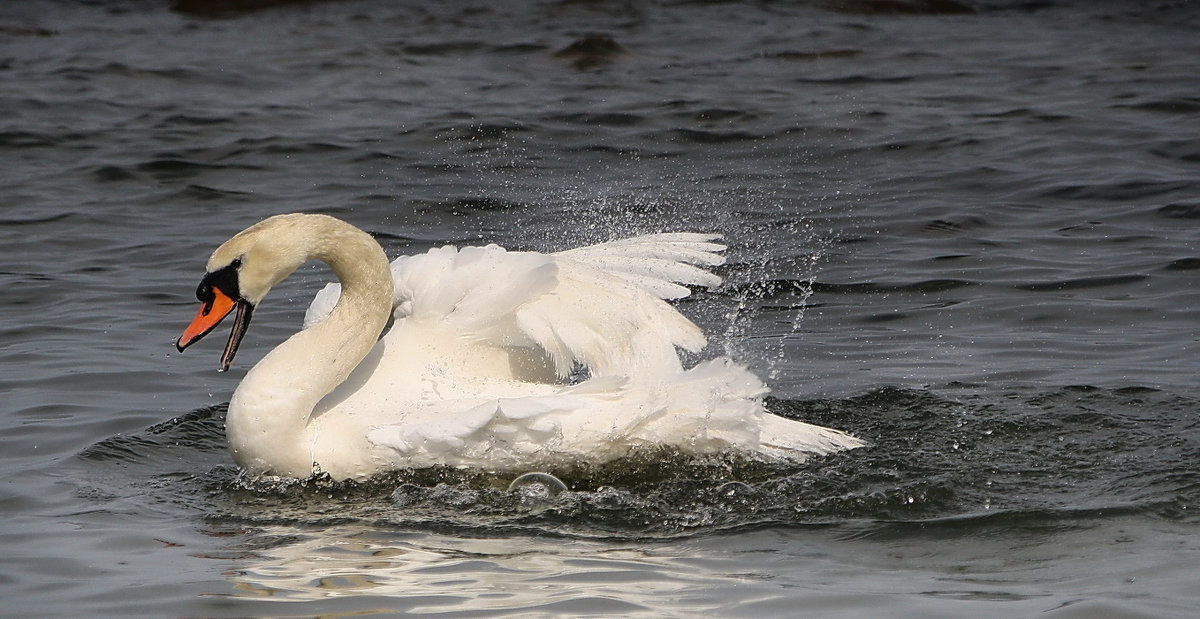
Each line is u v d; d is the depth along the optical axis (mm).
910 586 8383
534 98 28828
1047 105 27125
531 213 20094
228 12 43031
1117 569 8594
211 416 12336
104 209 20359
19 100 28125
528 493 10352
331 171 22781
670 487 10430
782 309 15664
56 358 13867
